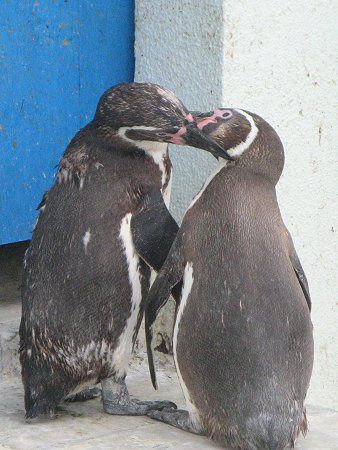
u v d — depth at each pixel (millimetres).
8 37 9781
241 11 10008
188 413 8375
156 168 8438
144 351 10289
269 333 7633
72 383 8453
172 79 10336
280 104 10656
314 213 11359
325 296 11680
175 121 8102
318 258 11516
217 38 9969
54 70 10156
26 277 8445
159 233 8234
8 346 9484
